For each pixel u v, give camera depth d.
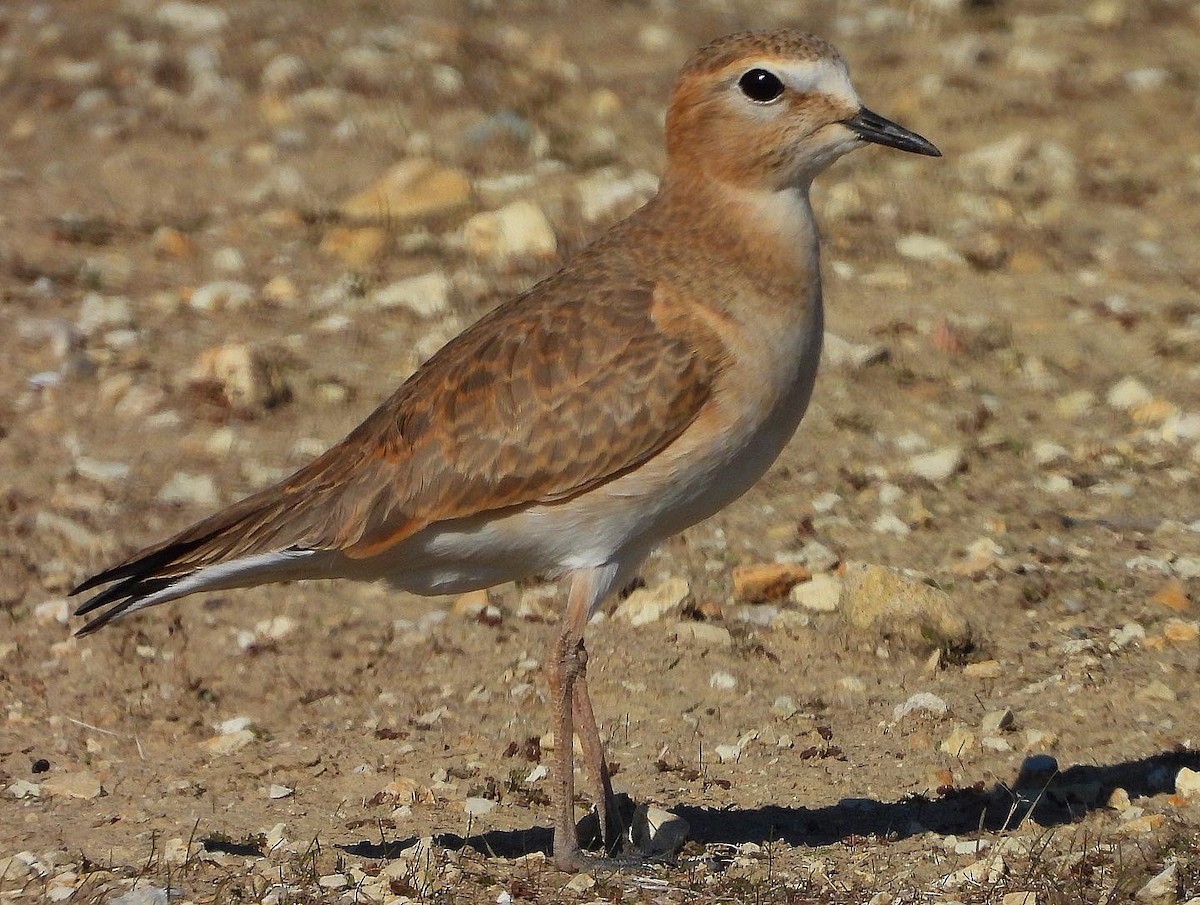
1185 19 23.80
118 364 15.85
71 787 10.88
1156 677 11.98
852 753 11.30
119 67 22.08
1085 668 12.09
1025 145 20.34
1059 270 18.03
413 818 10.52
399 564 9.93
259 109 20.95
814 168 9.90
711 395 9.47
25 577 13.27
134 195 19.22
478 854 9.88
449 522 9.70
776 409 9.66
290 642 12.74
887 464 14.85
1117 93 21.72
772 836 10.18
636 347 9.52
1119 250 18.42
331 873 9.55
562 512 9.62
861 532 13.95
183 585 9.88
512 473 9.55
